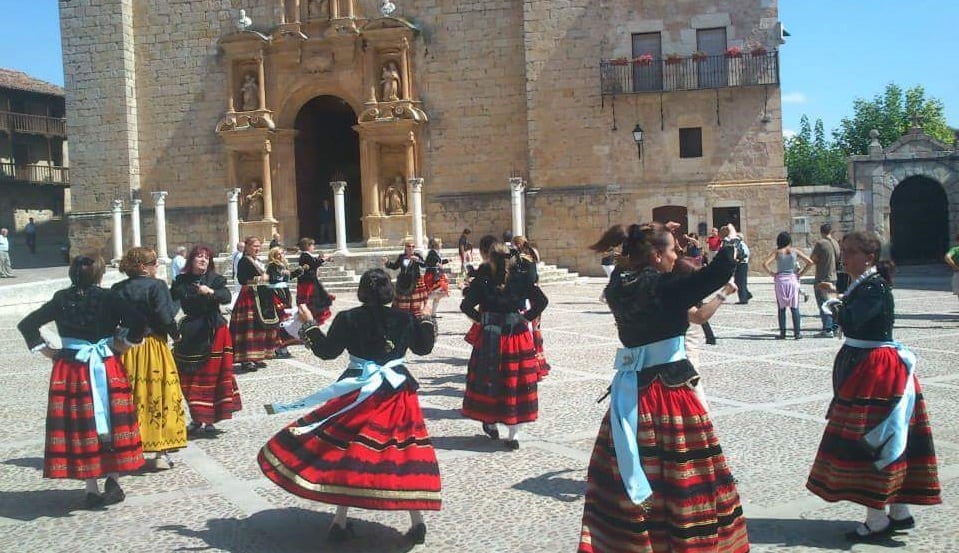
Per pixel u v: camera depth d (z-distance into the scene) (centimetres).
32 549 574
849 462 551
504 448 800
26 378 1283
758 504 624
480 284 825
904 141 3148
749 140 3053
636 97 3095
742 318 1836
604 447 455
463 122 3253
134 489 705
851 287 574
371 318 586
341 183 2984
